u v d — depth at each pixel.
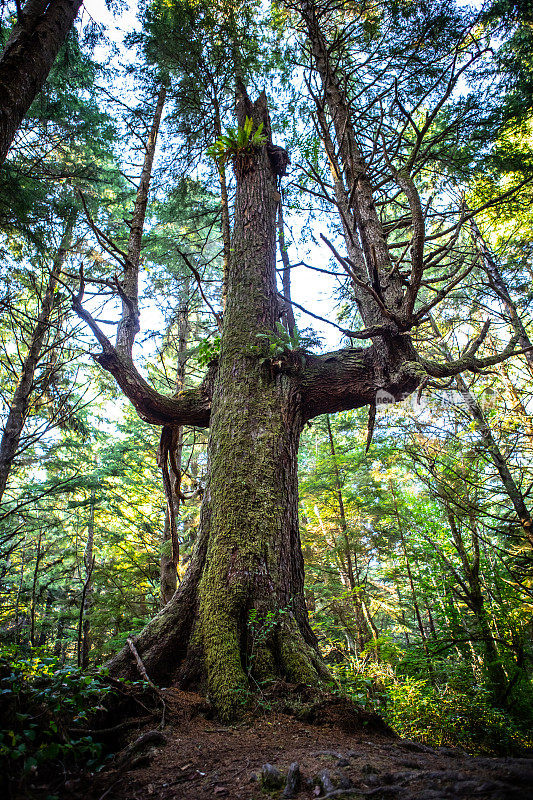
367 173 6.16
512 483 7.81
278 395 4.68
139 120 7.52
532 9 6.55
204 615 3.60
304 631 3.67
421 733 5.17
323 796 1.78
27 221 7.38
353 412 11.34
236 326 5.15
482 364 5.17
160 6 7.27
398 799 1.65
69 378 11.38
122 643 9.12
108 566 10.97
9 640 9.48
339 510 10.49
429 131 8.52
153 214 11.23
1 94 3.82
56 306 8.02
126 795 1.94
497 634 7.48
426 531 9.25
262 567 3.72
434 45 6.22
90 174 11.20
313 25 6.51
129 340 5.36
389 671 7.59
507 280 9.15
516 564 7.53
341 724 2.77
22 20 4.39
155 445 13.30
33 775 1.91
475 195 8.48
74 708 2.42
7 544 14.50
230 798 1.87
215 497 4.17
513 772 1.69
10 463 8.73
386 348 4.76
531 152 8.12
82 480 12.31
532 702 6.75
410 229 7.68
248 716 2.89
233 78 7.80
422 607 10.73
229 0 7.52
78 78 9.38
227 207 7.26
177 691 3.20
